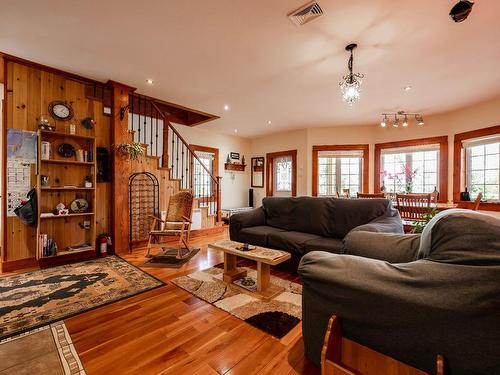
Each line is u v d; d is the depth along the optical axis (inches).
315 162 240.1
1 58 114.5
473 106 170.7
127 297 87.4
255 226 142.2
